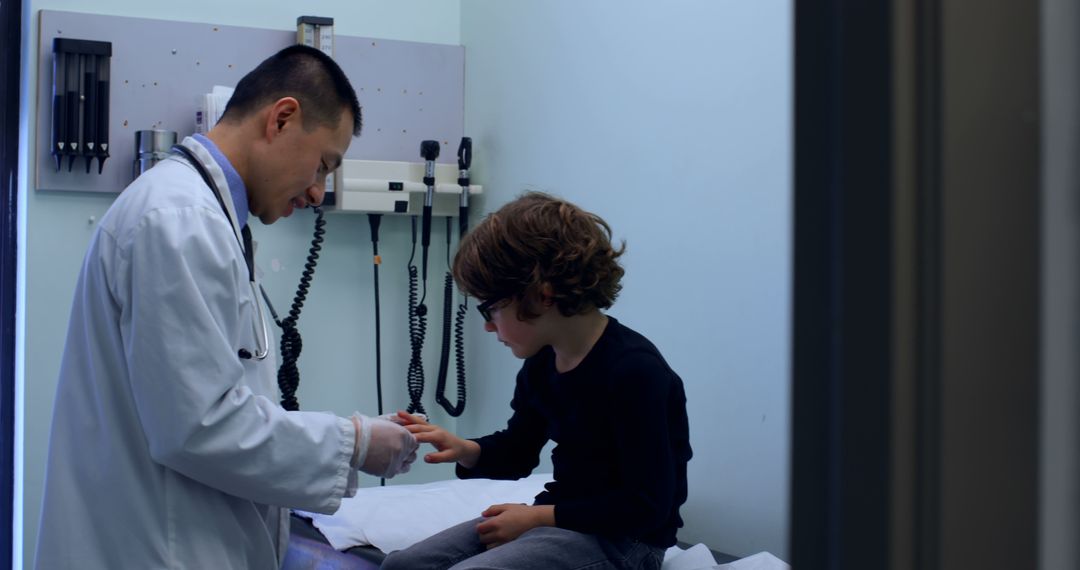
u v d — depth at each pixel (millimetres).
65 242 2666
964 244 383
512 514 1481
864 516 399
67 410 1433
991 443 390
